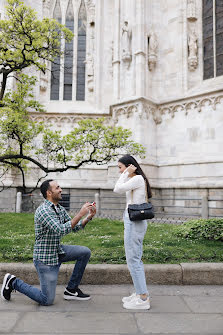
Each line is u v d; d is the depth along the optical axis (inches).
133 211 151.6
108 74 764.6
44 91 781.3
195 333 123.3
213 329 127.3
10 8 399.2
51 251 155.4
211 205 574.6
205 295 173.9
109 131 419.8
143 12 690.8
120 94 702.5
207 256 229.3
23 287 157.6
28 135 412.5
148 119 667.4
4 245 269.7
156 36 705.6
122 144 423.2
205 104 628.1
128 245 154.9
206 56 682.8
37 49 420.5
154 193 645.3
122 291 181.9
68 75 801.6
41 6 795.4
